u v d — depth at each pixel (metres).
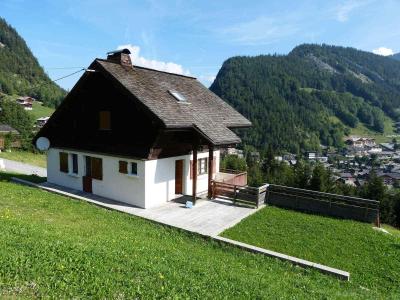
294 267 11.91
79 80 19.33
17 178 22.84
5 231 9.41
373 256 13.53
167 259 9.88
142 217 15.80
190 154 20.36
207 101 23.33
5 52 189.62
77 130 20.73
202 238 13.86
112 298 6.79
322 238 14.94
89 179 20.25
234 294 8.23
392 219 52.59
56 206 15.59
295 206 18.92
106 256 8.77
